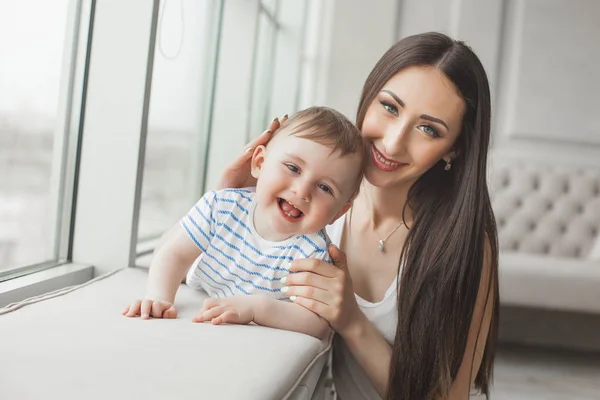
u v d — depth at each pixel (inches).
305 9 173.6
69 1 55.6
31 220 53.5
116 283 50.5
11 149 49.0
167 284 46.3
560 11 161.6
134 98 57.8
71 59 57.3
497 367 111.6
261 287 48.2
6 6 45.7
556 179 154.3
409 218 56.8
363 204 60.0
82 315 38.4
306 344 39.0
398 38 170.4
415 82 49.5
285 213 46.3
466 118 51.3
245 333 38.9
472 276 51.3
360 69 170.7
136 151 58.0
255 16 133.7
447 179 53.9
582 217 151.0
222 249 48.5
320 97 176.4
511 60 163.9
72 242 59.1
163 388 26.3
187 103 99.7
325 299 46.6
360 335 49.5
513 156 160.7
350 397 58.9
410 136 49.9
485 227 53.9
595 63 161.2
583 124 161.6
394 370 49.8
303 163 45.4
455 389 53.9
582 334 123.7
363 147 49.8
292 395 32.7
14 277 50.0
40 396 24.1
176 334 35.9
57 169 57.1
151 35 57.6
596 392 101.6
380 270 56.9
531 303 118.5
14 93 48.7
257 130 156.6
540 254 148.7
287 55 173.6
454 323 50.5
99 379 26.6
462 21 165.6
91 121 58.3
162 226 92.4
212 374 29.0
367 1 169.6
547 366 116.6
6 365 27.1
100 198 58.6
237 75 130.1
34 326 34.3
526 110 162.9
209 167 120.5
